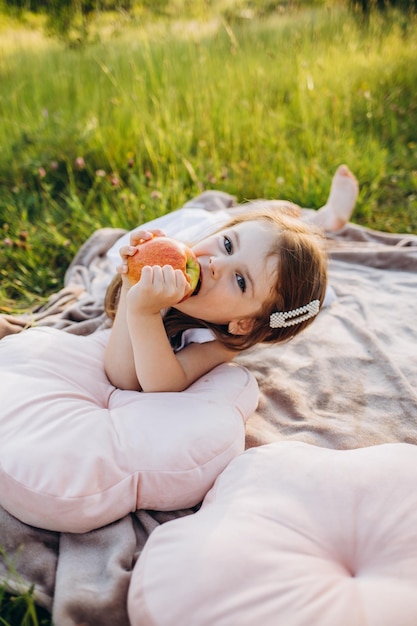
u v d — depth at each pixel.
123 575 1.45
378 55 5.98
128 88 4.98
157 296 1.73
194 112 4.66
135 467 1.61
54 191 3.99
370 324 2.62
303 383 2.30
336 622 1.21
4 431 1.64
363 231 3.37
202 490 1.67
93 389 1.91
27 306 2.99
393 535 1.39
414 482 1.50
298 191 3.94
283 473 1.55
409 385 2.27
